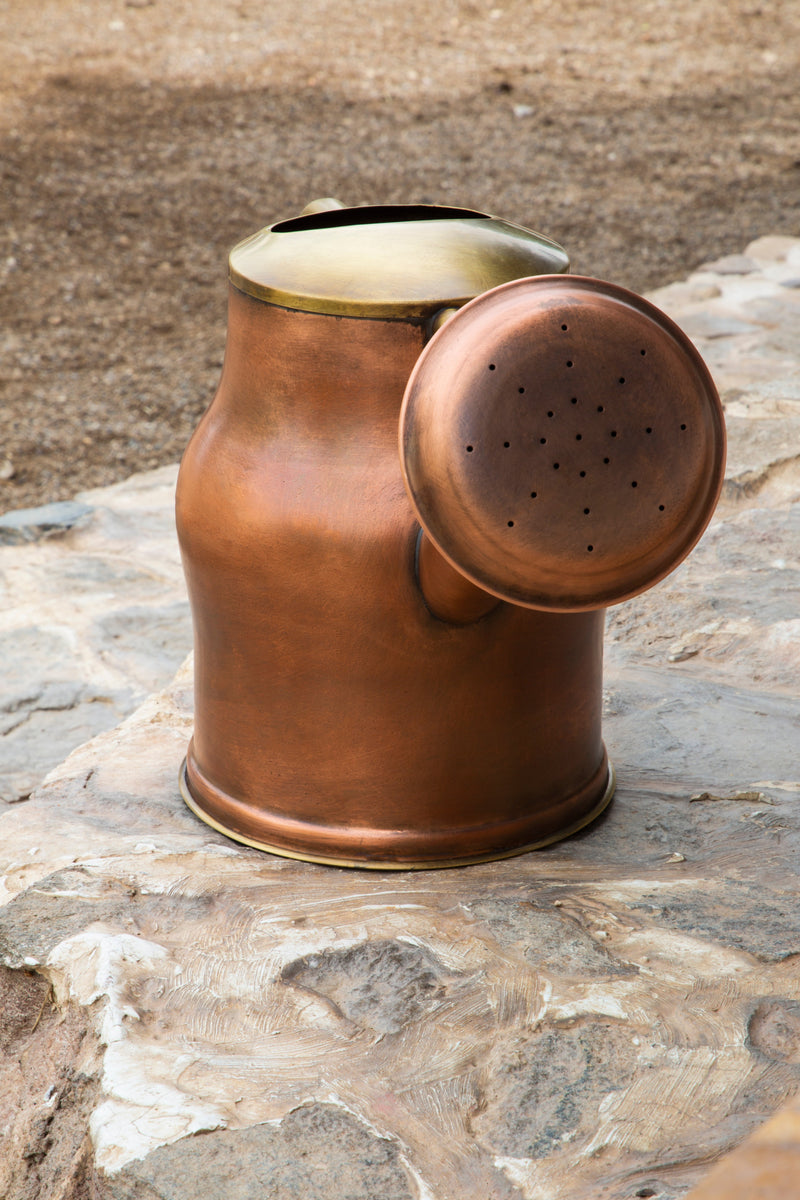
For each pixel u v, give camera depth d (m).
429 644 1.51
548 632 1.57
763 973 1.36
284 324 1.47
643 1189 1.09
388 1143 1.16
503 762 1.61
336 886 1.57
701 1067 1.23
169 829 1.75
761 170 7.55
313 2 11.11
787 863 1.61
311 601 1.51
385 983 1.37
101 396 5.16
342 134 8.16
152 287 6.16
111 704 2.74
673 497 1.32
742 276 4.71
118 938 1.44
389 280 1.44
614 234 6.60
